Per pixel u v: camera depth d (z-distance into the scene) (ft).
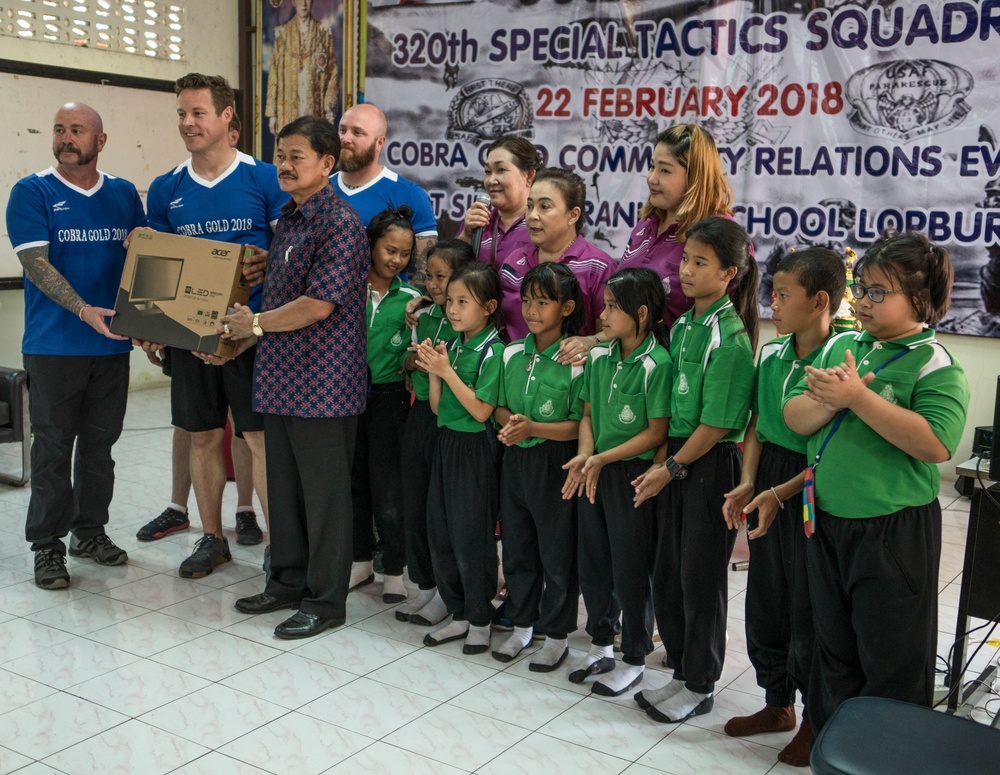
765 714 8.12
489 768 7.52
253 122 22.79
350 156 10.96
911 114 15.58
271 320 9.39
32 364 11.09
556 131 18.60
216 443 11.53
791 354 7.51
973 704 8.58
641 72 17.62
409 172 20.36
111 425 11.63
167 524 12.85
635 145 17.88
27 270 10.83
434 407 9.62
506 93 19.01
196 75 10.43
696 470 8.01
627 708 8.54
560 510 8.98
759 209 16.98
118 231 11.26
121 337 11.07
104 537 11.97
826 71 16.14
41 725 8.00
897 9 15.46
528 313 8.86
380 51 20.33
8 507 13.99
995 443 7.00
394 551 10.75
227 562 11.92
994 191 15.14
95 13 19.76
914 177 15.70
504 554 9.50
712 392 7.79
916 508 6.63
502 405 9.28
